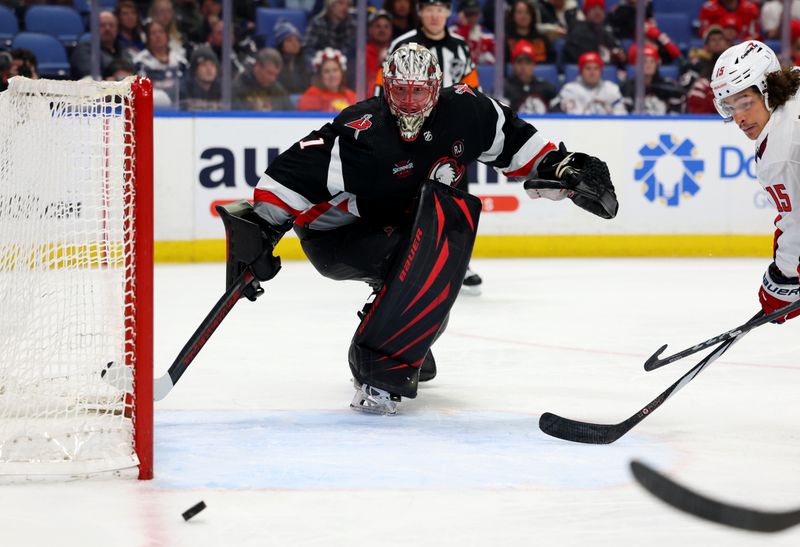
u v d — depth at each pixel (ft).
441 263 26.96
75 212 23.04
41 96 22.70
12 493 20.36
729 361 35.81
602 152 70.59
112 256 22.21
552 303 50.14
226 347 38.29
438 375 33.27
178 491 20.54
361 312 28.73
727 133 71.26
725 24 73.15
